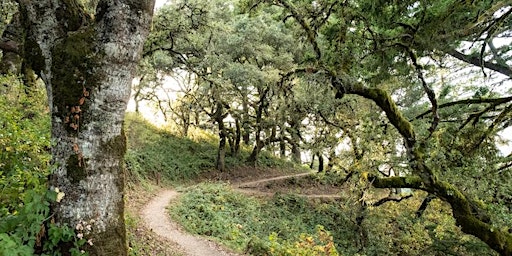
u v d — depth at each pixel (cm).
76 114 414
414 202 1873
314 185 2958
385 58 766
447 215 1480
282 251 997
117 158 441
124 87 437
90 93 417
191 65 2142
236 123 3250
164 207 1738
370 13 695
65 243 405
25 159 447
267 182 2853
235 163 3172
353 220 1962
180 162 2850
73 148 415
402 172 912
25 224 375
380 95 777
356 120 1611
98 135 424
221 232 1520
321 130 1978
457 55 920
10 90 682
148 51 1616
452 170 794
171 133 3394
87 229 411
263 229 1834
